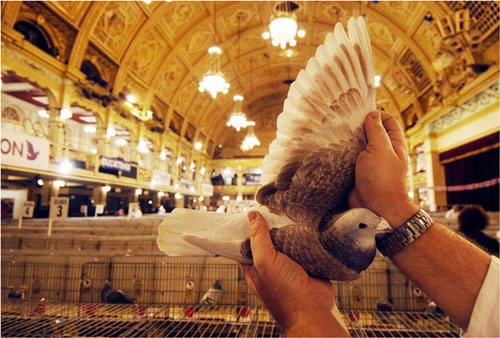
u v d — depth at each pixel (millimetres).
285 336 631
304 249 629
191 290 3729
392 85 20016
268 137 31812
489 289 580
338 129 659
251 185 31094
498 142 11758
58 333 2328
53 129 11336
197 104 24609
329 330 599
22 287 3908
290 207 658
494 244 2971
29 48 10133
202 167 29359
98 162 13617
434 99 16078
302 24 18969
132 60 15883
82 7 11766
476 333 569
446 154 15992
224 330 2412
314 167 656
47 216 14133
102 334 2326
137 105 17328
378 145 649
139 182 17141
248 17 18453
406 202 640
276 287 634
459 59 13539
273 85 28406
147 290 3861
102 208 13453
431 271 614
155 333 2379
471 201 14078
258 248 645
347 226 598
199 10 16766
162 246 706
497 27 11203
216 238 691
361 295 3391
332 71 652
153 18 14875
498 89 11711
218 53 10883
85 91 12898
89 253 4152
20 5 9586
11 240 5680
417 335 2336
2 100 14359
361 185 640
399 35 15938
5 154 7910
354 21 676
